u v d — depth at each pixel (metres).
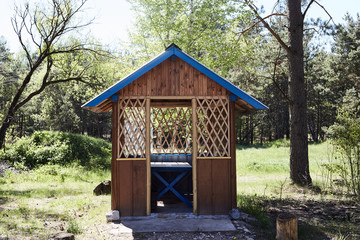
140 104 7.11
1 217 6.80
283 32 27.58
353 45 25.78
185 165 8.29
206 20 16.66
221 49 16.23
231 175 7.19
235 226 6.55
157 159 9.66
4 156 16.27
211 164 7.18
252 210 7.64
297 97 11.06
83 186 12.09
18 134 43.22
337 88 33.31
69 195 10.09
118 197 6.99
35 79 23.47
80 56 20.72
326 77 28.97
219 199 7.15
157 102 8.60
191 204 7.91
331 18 11.88
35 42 17.70
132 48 18.12
